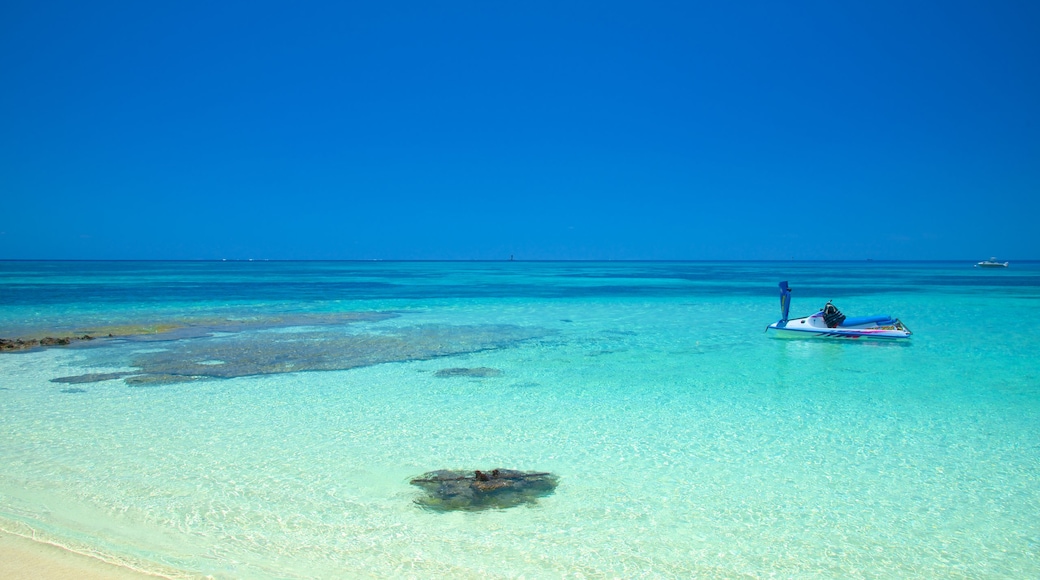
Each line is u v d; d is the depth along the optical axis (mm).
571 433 9234
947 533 6184
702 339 18516
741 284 55406
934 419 9953
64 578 4941
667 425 9641
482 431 9305
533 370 13789
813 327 19016
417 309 28219
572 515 6520
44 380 12547
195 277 66375
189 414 10117
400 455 8250
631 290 45094
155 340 17906
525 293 40938
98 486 7121
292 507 6645
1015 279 68125
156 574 5125
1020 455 8305
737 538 6055
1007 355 15711
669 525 6309
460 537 6027
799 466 7914
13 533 5805
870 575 5438
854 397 11375
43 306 28156
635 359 15156
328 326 21453
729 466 7914
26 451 8281
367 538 5984
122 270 92188
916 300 35156
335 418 9945
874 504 6809
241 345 17047
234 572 5262
